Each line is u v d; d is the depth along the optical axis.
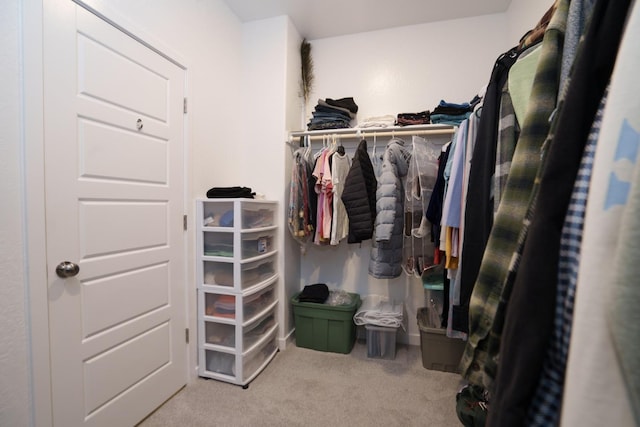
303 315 2.18
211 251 1.78
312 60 2.51
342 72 2.44
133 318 1.37
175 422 1.40
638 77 0.31
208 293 1.79
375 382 1.75
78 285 1.13
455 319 1.23
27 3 0.96
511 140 0.85
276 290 2.14
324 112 2.21
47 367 1.03
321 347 2.15
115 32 1.26
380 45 2.36
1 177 0.92
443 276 1.80
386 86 2.35
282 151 2.15
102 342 1.23
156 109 1.48
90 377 1.18
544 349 0.37
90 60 1.17
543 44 0.64
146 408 1.43
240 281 1.68
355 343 2.29
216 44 1.94
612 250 0.30
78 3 1.12
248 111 2.23
